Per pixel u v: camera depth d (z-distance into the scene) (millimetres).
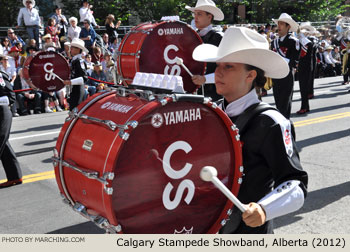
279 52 7266
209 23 5941
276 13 26312
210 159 2004
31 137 8039
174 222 1964
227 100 2238
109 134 1831
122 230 1823
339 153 6152
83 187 1936
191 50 5895
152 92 1957
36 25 13867
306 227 3891
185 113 1912
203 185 2008
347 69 13945
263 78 2150
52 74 7836
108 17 15336
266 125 2029
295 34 11578
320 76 17203
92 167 1856
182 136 1914
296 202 1948
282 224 3973
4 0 18438
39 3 19328
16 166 5375
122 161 1777
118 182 1780
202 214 2043
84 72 7648
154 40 5637
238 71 2092
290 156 2014
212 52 2287
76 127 2070
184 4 21828
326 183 4961
